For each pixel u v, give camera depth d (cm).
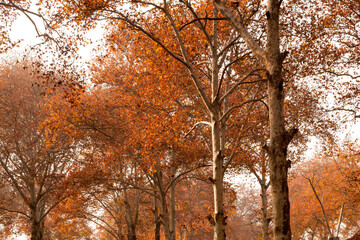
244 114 1502
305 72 1466
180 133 1362
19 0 1189
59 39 1203
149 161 1397
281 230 596
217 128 1021
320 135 1839
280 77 648
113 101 1853
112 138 1731
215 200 978
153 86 1354
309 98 1670
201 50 1360
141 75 1636
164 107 1502
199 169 1741
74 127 1773
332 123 1745
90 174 1719
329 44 1474
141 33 1362
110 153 1738
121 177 1795
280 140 629
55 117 1730
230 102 1605
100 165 1919
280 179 616
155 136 1295
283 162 621
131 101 1628
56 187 1928
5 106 2261
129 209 2148
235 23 725
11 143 2189
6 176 2123
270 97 652
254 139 1617
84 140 2145
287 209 605
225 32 1423
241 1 1255
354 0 1409
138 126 1524
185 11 1333
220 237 945
